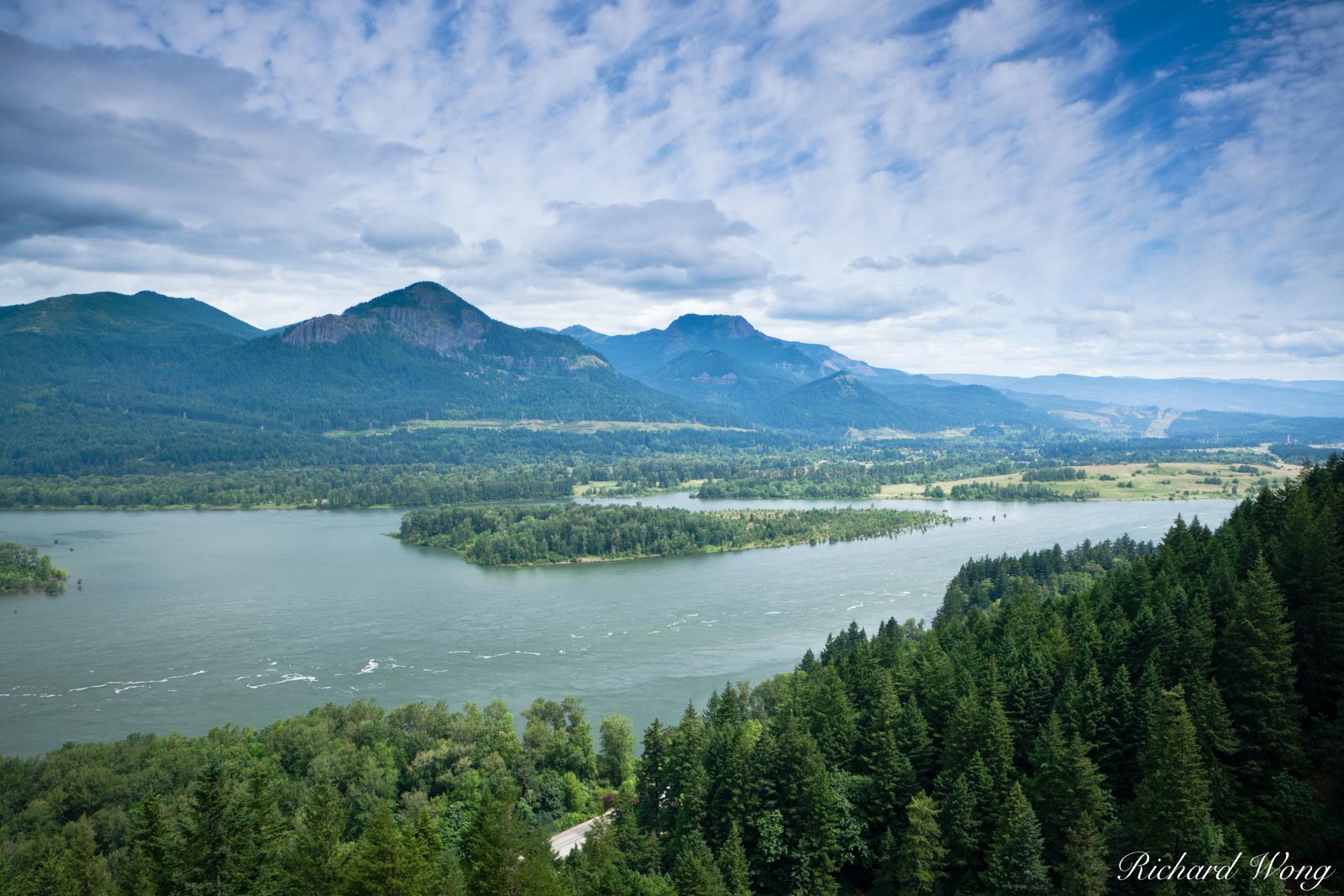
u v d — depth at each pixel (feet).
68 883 350.02
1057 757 320.50
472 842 324.19
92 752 491.31
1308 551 391.24
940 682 416.87
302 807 423.64
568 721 561.02
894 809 364.38
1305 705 360.28
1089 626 436.76
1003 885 301.02
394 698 641.40
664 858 368.27
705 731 428.97
